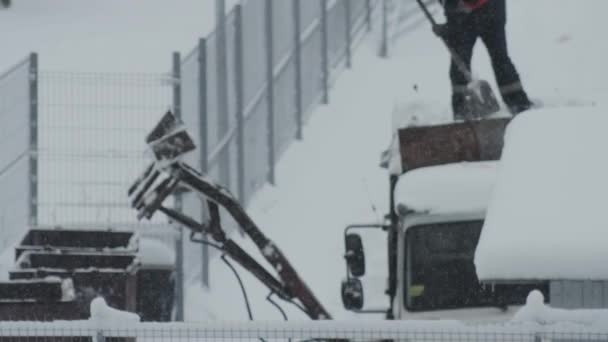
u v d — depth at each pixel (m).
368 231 56.28
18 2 90.19
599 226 25.14
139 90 49.78
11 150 48.50
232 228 54.78
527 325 22.69
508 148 29.11
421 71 75.12
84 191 48.38
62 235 41.38
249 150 58.09
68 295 33.16
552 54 73.94
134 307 36.78
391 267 34.75
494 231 25.83
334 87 72.69
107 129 49.09
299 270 53.66
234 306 49.72
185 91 50.94
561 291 25.30
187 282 49.88
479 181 33.12
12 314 32.84
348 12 75.75
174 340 29.64
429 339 23.06
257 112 59.16
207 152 51.66
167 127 35.16
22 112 48.69
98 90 51.19
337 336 23.31
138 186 35.56
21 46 80.00
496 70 41.03
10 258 46.84
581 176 26.98
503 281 25.16
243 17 57.25
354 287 35.66
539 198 26.47
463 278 32.69
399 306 33.09
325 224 57.81
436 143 35.09
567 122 29.66
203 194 34.66
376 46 78.19
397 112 39.34
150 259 42.50
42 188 48.28
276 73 62.94
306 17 68.31
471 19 40.91
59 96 49.41
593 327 22.50
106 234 41.47
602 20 78.25
